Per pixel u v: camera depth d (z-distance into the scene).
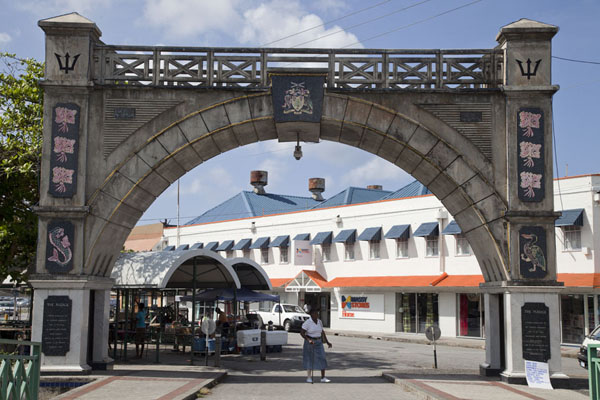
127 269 20.08
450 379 15.23
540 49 15.45
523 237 15.05
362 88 15.55
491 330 15.65
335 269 42.06
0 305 43.88
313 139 16.84
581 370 19.77
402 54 15.76
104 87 15.42
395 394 13.60
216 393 13.50
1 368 8.42
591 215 28.27
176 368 17.78
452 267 34.56
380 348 28.22
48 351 14.40
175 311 31.22
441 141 15.51
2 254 20.98
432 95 15.60
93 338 15.80
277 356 23.53
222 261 22.25
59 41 15.34
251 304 49.28
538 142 15.33
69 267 14.79
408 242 37.28
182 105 15.59
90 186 15.28
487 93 15.53
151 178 15.65
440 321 35.06
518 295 14.77
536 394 12.86
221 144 16.31
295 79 15.58
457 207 16.06
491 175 15.39
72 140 15.23
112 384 13.48
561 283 14.77
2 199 21.02
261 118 15.64
